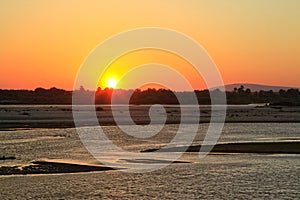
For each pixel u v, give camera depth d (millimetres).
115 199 33031
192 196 33812
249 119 149000
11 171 43344
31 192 34906
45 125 112875
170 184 37875
